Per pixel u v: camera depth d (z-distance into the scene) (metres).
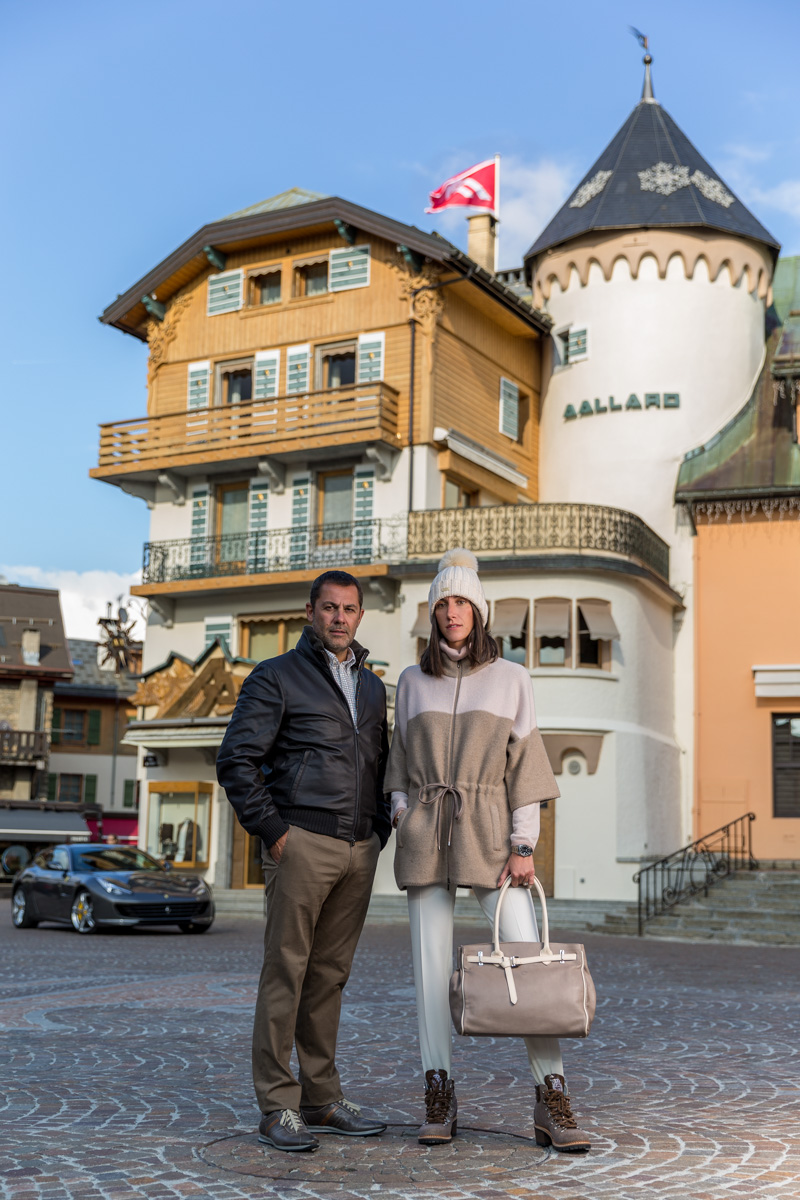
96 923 19.08
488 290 27.97
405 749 5.11
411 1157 4.65
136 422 30.45
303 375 28.81
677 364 29.53
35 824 38.34
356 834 5.02
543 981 4.60
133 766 50.19
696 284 29.80
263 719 4.97
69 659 46.31
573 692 25.14
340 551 27.47
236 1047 7.69
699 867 26.19
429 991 4.98
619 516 25.83
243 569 28.84
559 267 30.73
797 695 27.41
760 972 14.26
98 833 43.25
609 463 29.58
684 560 28.89
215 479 29.80
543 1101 4.84
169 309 31.14
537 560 25.19
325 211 28.05
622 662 25.75
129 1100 5.86
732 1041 8.21
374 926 21.59
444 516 26.31
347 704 5.09
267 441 27.83
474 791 4.95
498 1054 7.69
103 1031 8.34
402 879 4.98
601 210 30.08
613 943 19.08
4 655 45.41
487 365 29.28
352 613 5.14
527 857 4.86
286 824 4.90
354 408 26.66
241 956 15.09
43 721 45.72
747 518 28.55
